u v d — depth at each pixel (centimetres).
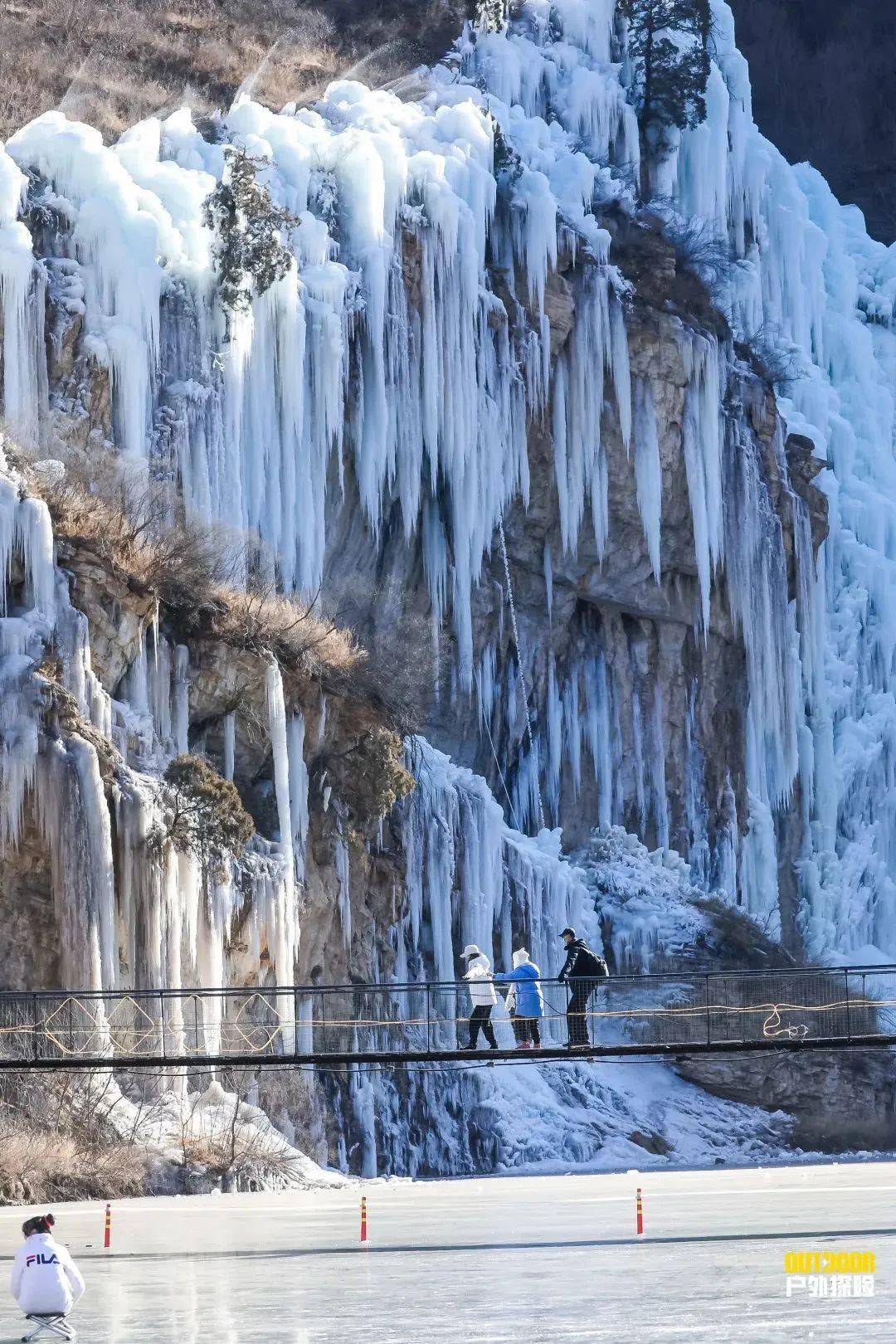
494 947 13100
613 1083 12575
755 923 15438
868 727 19475
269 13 17775
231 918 9594
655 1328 3919
